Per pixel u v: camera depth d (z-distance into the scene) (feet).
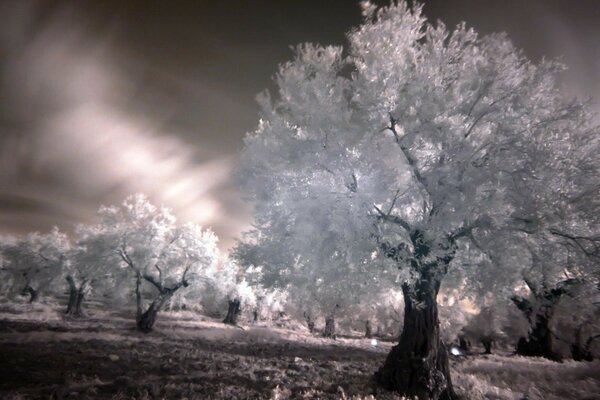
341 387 38.68
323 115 37.78
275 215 39.83
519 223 34.60
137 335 92.27
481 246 35.47
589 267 36.11
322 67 39.70
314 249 35.35
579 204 35.06
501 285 34.68
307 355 75.72
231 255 44.37
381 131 37.35
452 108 36.58
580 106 36.01
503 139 34.81
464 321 99.86
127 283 117.91
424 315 39.40
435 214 34.32
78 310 150.20
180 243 116.67
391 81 36.22
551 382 47.14
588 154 37.17
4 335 72.33
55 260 159.12
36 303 180.45
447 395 37.55
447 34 38.04
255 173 40.88
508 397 38.52
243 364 55.31
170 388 36.88
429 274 36.81
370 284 36.29
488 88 36.58
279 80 40.55
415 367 37.47
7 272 179.42
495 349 151.12
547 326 81.25
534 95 36.60
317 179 37.42
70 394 33.37
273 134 41.04
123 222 116.57
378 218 36.35
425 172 35.01
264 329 153.79
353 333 209.67
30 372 42.47
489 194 32.91
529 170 33.06
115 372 45.27
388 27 37.83
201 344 83.46
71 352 57.52
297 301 46.68
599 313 57.93
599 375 50.39
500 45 37.22
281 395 34.88
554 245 36.45
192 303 135.64
